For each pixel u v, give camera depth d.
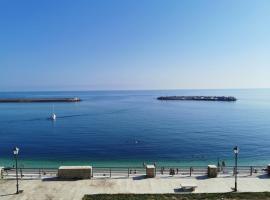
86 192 24.33
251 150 61.78
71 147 65.31
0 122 110.62
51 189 25.00
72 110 159.50
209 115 130.50
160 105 195.00
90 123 105.81
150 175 28.33
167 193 23.84
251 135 79.50
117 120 114.00
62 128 94.19
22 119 118.88
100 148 63.97
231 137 76.56
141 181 27.03
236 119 115.56
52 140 73.81
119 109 165.00
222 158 54.94
